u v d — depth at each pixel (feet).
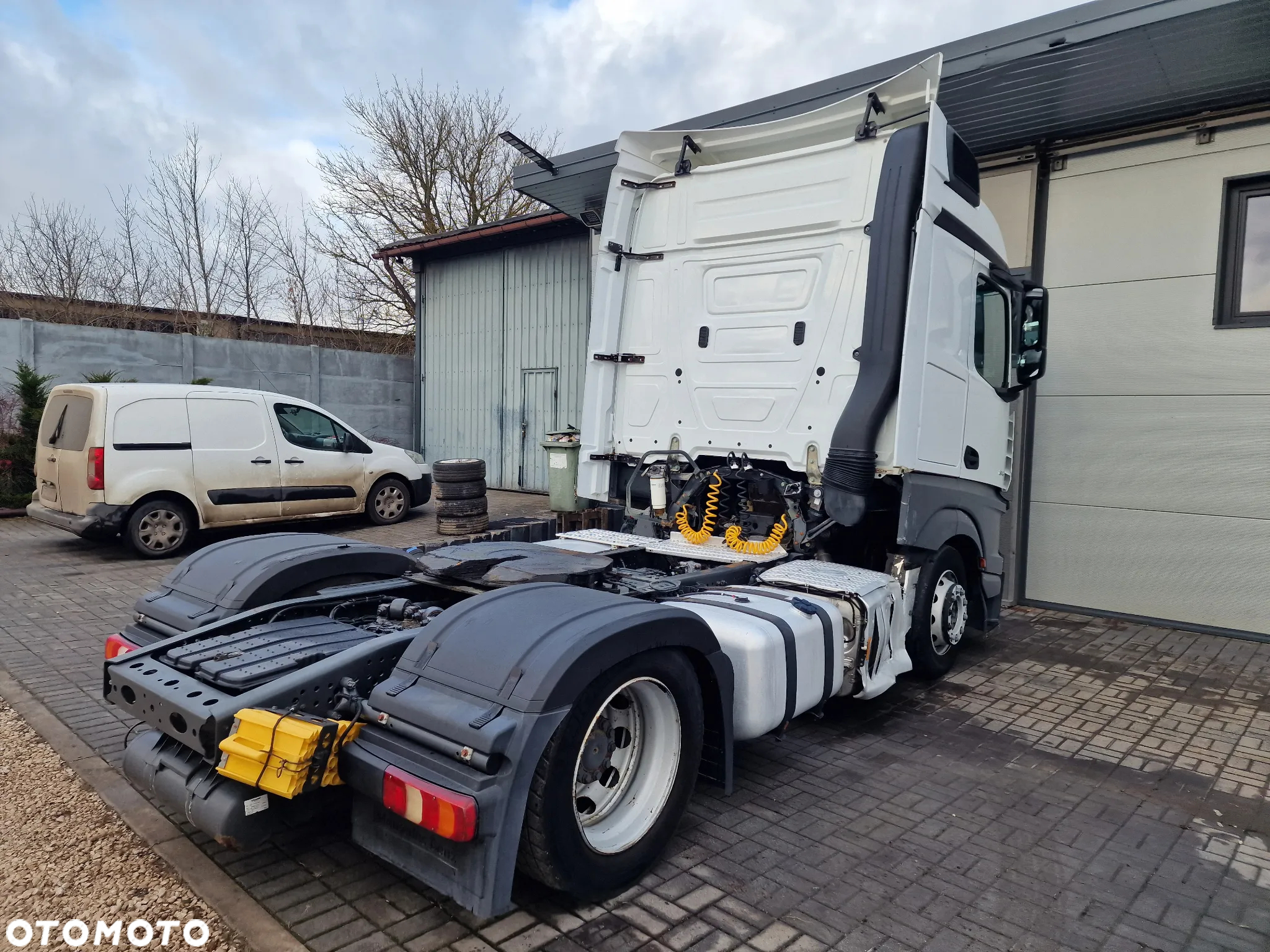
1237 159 21.21
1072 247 23.73
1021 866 10.11
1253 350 21.13
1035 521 24.67
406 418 54.54
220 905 8.89
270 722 8.13
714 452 17.28
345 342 75.56
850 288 15.60
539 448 46.14
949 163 15.70
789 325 16.31
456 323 50.21
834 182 15.87
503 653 8.45
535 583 11.07
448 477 32.45
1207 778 12.88
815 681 12.24
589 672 8.31
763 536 17.21
